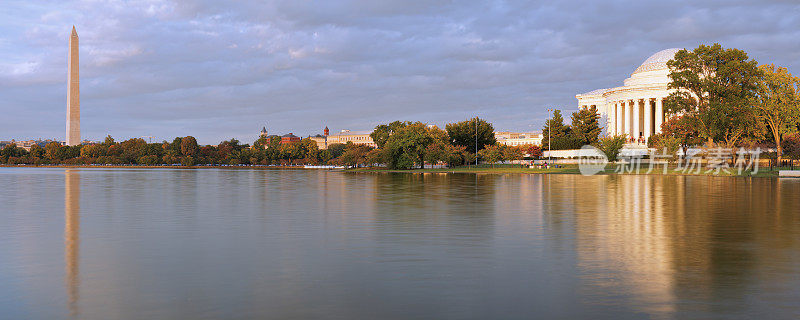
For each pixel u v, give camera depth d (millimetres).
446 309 9469
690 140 91312
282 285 11094
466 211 25547
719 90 77812
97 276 11891
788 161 87688
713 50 79000
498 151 114188
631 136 124438
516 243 16156
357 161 139250
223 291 10617
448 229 19266
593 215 23578
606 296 10234
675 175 71562
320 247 15555
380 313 9242
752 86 78688
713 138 83000
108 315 9148
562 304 9742
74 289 10789
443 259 13750
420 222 21312
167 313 9250
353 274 12070
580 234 17922
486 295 10336
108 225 20531
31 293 10492
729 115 77875
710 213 24188
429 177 73438
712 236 17375
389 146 116562
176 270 12492
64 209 27000
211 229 19391
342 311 9352
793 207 26891
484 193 38406
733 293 10406
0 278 11711
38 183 57062
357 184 53438
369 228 19578
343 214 24406
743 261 13367
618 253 14477
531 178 66500
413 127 124500
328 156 194875
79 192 40812
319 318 8977
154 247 15555
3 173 103500
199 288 10859
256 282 11336
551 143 137625
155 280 11516
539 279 11570
